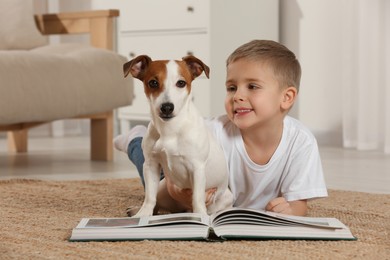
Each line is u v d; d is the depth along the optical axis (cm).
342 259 129
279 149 171
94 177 278
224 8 402
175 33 414
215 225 144
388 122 374
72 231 146
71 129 534
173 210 182
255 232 141
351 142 401
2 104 279
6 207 192
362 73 388
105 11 338
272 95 163
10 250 136
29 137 507
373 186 254
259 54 162
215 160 162
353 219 178
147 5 429
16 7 348
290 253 132
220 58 403
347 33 396
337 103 414
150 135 159
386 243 145
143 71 158
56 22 354
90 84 311
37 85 290
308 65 425
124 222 147
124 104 331
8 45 343
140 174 200
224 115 180
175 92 151
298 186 170
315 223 146
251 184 176
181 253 132
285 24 436
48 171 299
